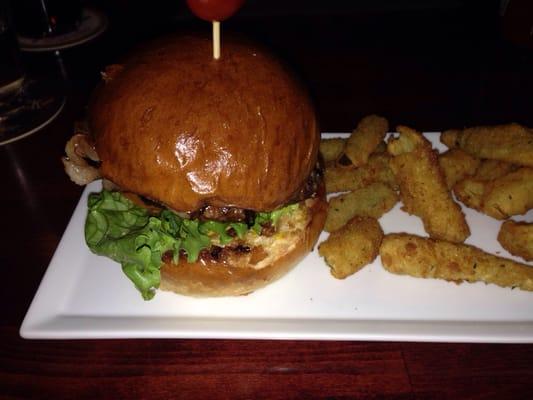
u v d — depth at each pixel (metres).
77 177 0.23
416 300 0.25
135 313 0.24
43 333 0.22
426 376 0.21
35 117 0.37
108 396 0.21
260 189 0.21
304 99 0.22
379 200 0.29
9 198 0.31
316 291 0.25
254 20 0.49
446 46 0.44
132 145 0.20
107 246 0.22
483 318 0.24
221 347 0.22
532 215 0.29
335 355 0.22
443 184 0.28
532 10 0.42
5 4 0.37
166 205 0.21
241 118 0.20
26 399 0.21
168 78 0.20
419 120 0.36
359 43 0.45
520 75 0.41
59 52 0.45
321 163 0.27
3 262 0.27
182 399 0.20
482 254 0.25
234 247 0.22
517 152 0.29
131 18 0.50
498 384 0.21
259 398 0.20
